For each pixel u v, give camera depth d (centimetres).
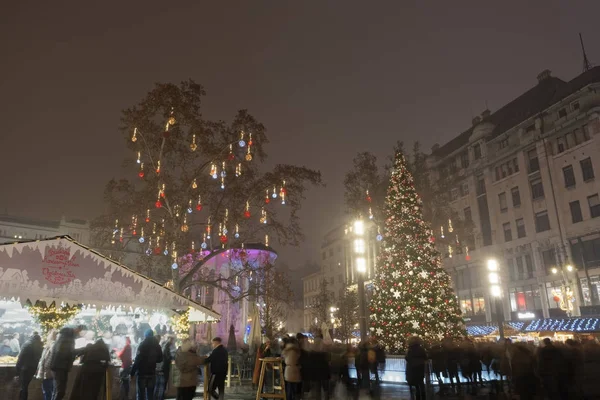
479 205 5191
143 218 2628
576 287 3881
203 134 2544
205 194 2616
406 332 1939
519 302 4488
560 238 4112
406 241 2073
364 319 1834
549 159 4334
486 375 1991
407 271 2025
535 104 4909
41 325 1417
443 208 4044
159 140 2591
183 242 2534
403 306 1981
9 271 1212
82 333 1584
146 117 2536
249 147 2380
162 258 2748
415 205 2142
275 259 3950
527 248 4466
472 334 4091
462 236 4084
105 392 1030
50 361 1062
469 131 5962
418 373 1231
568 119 4172
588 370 1229
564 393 1135
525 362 1099
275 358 1167
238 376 1934
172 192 2572
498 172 4994
